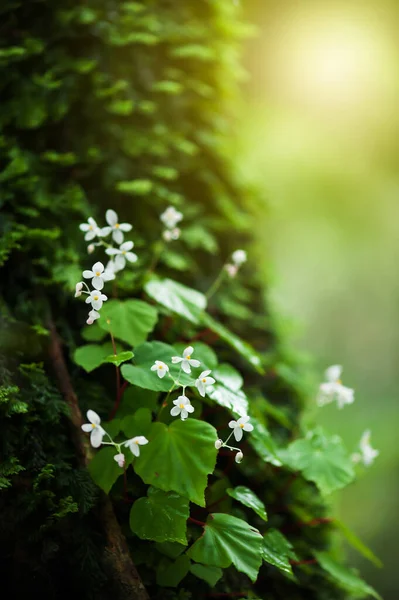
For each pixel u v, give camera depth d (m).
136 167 0.90
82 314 0.81
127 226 0.73
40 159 0.83
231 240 0.97
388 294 3.64
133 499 0.73
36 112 0.83
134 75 0.92
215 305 0.91
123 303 0.77
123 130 0.90
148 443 0.70
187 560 0.70
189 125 0.97
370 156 2.23
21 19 0.86
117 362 0.70
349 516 2.28
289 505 0.83
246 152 1.10
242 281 0.96
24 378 0.73
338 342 3.93
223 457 0.80
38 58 0.85
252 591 0.76
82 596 0.69
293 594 0.81
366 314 3.83
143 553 0.72
